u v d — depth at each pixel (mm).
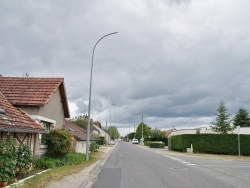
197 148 39781
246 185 12922
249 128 41656
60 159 19609
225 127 53312
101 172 17641
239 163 24906
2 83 20578
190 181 14016
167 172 17641
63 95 23422
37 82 20844
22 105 18500
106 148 55438
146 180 14312
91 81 26031
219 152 38000
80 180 13562
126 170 18703
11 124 13594
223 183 13453
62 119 24266
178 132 53250
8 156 11438
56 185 11867
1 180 11078
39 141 18688
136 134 122625
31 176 13617
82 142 33344
